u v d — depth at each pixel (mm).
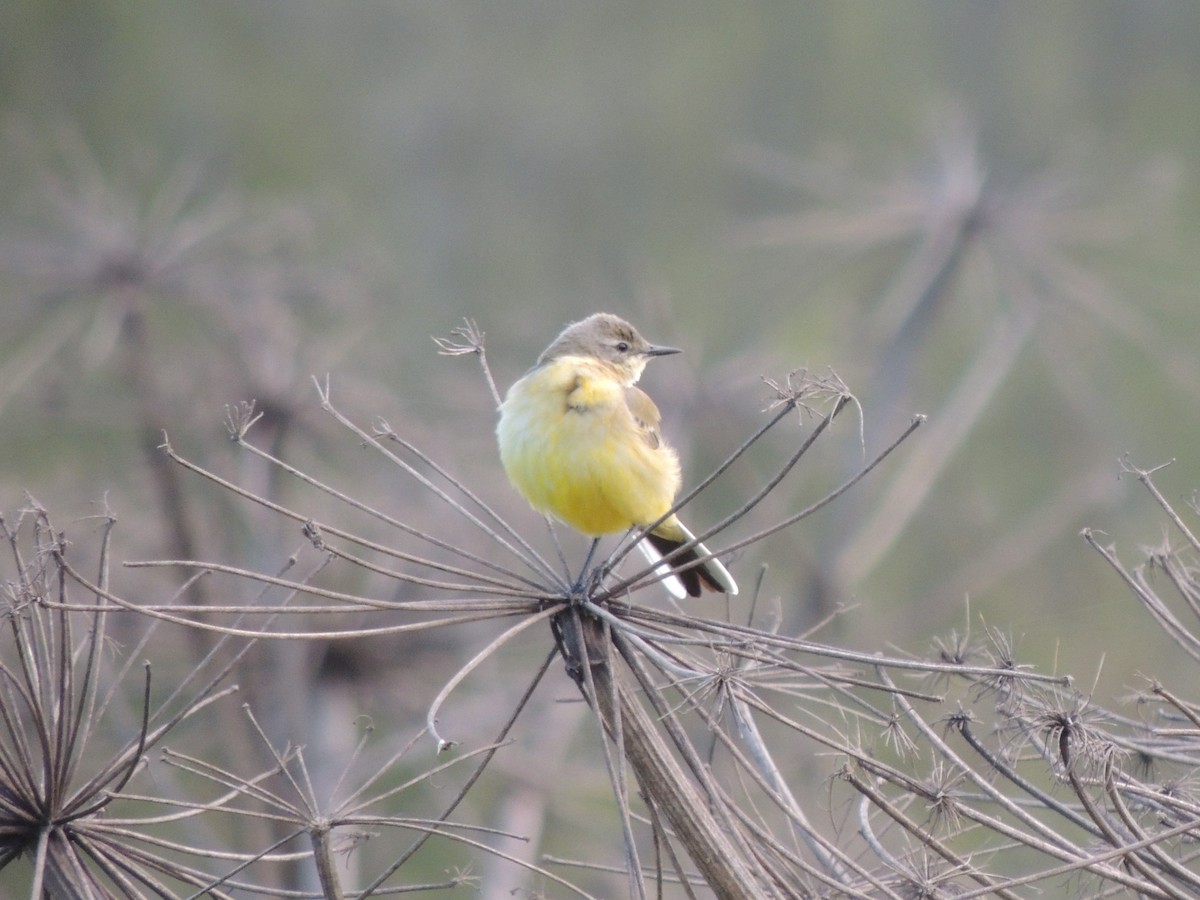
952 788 5949
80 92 31906
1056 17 33125
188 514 14039
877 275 21531
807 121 33469
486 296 29828
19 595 5594
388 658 15500
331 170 32750
